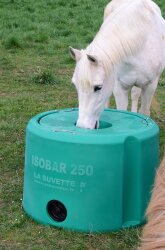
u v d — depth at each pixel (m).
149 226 1.13
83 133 2.93
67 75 7.38
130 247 2.90
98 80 3.17
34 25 10.36
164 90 6.92
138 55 3.86
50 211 3.12
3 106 5.89
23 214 3.30
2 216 3.29
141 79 4.04
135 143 2.96
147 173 3.06
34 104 6.03
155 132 3.12
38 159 3.04
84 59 3.19
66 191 2.96
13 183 3.79
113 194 2.96
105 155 2.87
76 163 2.88
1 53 8.49
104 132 2.97
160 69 4.21
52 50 8.76
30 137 3.10
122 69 3.93
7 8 12.22
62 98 6.34
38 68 7.65
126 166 2.98
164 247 1.08
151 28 3.98
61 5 12.77
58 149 2.91
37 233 3.08
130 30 3.61
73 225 3.03
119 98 4.14
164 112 5.95
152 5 4.31
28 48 8.87
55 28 10.34
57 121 3.26
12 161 4.25
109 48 3.34
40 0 13.17
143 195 3.07
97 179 2.91
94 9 12.24
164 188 1.15
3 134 4.92
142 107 4.37
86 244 2.93
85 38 9.63
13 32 9.88
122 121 3.28
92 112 3.20
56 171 2.96
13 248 2.92
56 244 2.95
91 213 2.98
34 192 3.15
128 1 4.20
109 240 2.97
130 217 3.11
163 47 4.24
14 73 7.39
